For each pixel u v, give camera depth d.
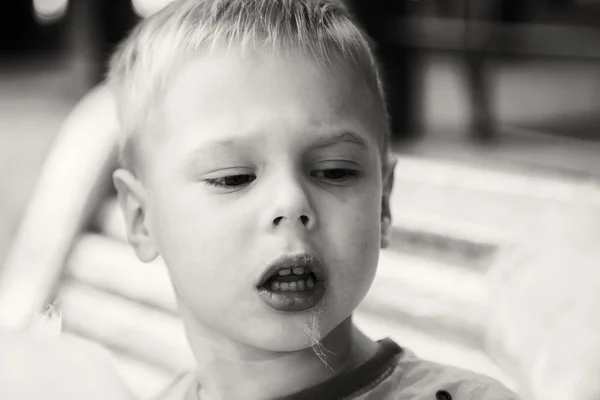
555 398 1.92
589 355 1.94
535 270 2.20
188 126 1.33
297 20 1.39
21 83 11.21
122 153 1.56
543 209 2.49
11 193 6.73
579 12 7.80
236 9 1.41
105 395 0.96
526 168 5.42
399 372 1.43
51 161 3.16
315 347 1.37
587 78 8.62
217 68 1.33
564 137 6.41
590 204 2.49
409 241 2.55
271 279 1.27
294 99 1.30
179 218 1.33
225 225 1.27
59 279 3.09
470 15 6.51
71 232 3.10
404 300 2.36
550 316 2.07
